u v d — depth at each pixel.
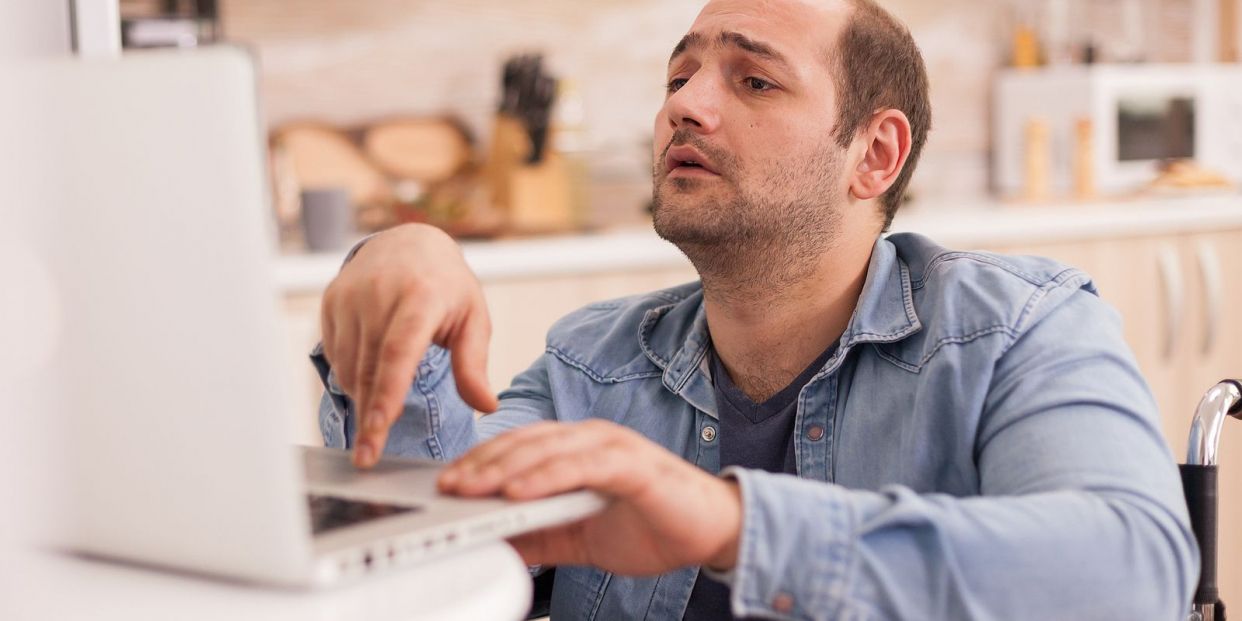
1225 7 3.91
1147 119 3.47
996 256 1.11
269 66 2.89
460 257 0.88
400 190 3.04
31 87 0.54
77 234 0.54
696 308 1.24
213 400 0.52
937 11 3.64
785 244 1.11
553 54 3.22
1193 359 3.22
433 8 3.06
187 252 0.52
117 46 0.81
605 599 1.13
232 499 0.53
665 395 1.19
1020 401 0.95
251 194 0.50
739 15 1.11
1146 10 3.88
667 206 1.11
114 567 0.58
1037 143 3.46
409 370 0.78
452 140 3.10
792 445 1.11
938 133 3.66
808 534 0.69
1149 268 3.14
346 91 2.98
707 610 1.10
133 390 0.54
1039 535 0.72
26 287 0.55
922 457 1.01
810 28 1.11
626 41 3.30
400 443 1.06
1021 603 0.71
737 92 1.11
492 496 0.64
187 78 0.51
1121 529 0.76
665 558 0.73
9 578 0.56
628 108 3.32
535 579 1.20
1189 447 1.04
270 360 0.51
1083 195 3.41
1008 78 3.66
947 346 1.02
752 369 1.16
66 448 0.57
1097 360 0.95
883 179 1.16
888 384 1.07
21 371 0.56
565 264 2.57
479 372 0.86
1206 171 3.41
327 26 2.95
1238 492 3.07
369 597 0.54
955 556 0.70
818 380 1.09
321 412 1.05
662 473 0.68
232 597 0.54
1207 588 1.02
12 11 0.75
